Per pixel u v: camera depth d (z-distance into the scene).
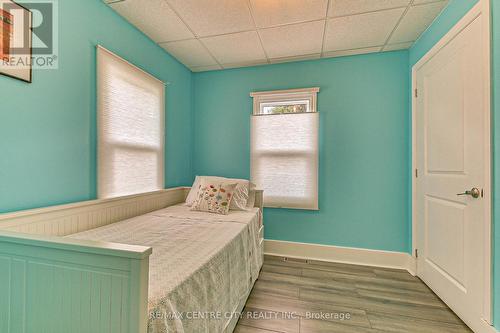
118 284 0.69
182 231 1.62
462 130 1.62
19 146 1.29
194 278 0.99
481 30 1.44
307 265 2.54
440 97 1.89
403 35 2.25
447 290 1.77
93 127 1.72
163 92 2.53
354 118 2.66
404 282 2.17
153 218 1.98
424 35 2.19
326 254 2.70
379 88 2.59
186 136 3.06
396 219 2.53
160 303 0.77
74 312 0.74
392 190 2.54
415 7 1.86
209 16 2.00
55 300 0.76
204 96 3.17
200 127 3.19
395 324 1.56
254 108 2.98
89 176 1.69
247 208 2.46
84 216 1.60
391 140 2.55
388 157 2.56
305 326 1.53
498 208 1.32
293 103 2.91
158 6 1.87
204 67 3.04
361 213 2.63
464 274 1.59
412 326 1.55
